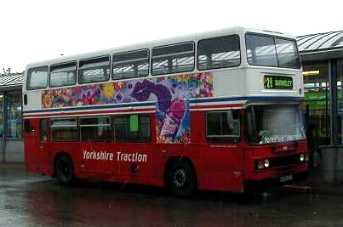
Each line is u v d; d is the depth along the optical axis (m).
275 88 14.23
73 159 18.56
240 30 13.76
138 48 16.34
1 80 30.75
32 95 20.09
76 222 12.11
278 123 14.25
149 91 15.95
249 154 13.52
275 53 14.41
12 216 12.95
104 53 17.39
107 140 17.27
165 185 15.61
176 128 15.20
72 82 18.50
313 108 17.20
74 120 18.42
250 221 11.61
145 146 16.08
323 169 16.73
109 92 17.17
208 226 11.27
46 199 15.76
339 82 16.64
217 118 14.21
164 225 11.54
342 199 14.16
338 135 16.70
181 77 15.09
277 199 14.43
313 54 16.47
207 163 14.42
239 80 13.72
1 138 29.16
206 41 14.53
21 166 26.58
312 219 11.59
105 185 18.88
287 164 14.38
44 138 19.67
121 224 11.77
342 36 17.78
